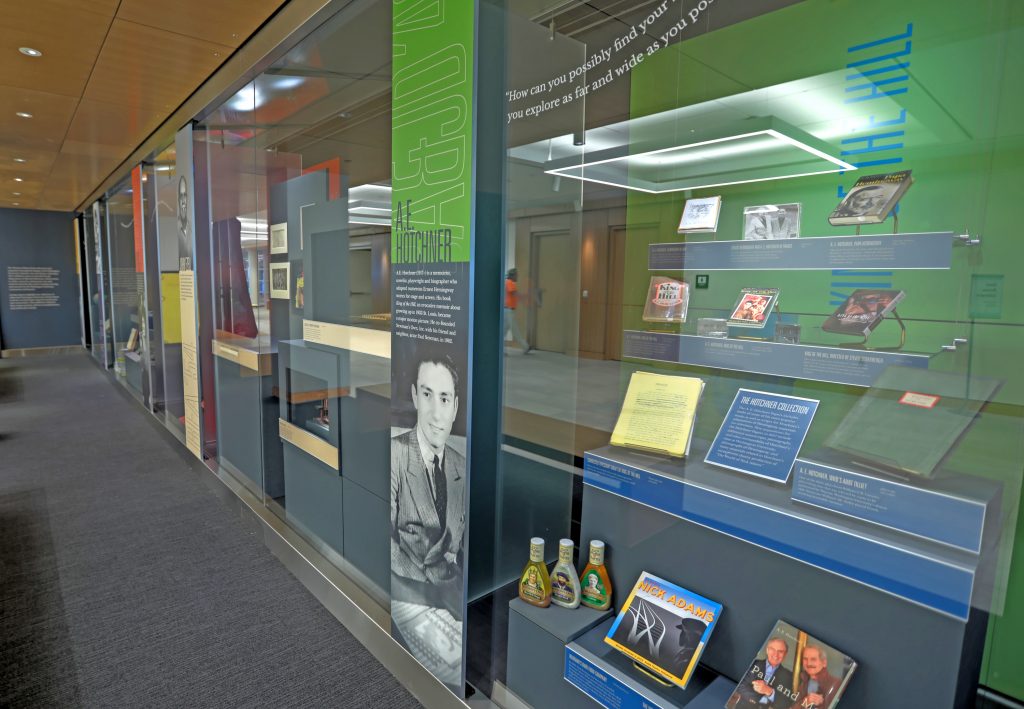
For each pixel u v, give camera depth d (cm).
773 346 136
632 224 181
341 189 233
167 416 495
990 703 105
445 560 171
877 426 112
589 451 160
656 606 141
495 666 169
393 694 188
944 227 129
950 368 123
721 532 128
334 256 239
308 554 257
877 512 106
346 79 226
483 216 159
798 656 116
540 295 176
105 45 297
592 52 180
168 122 426
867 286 133
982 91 124
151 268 520
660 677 133
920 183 132
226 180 346
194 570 269
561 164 176
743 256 137
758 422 134
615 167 182
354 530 235
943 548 98
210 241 374
